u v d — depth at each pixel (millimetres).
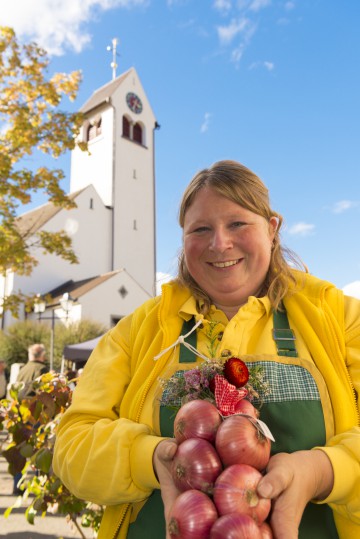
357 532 1182
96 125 47469
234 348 1319
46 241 12922
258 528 839
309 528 1170
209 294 1478
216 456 928
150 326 1477
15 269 12875
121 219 43562
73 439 1289
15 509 5527
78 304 32125
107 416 1371
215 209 1372
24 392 3840
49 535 4559
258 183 1431
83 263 39906
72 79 11523
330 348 1308
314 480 984
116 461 1164
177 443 1018
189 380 1106
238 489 862
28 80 10945
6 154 10867
